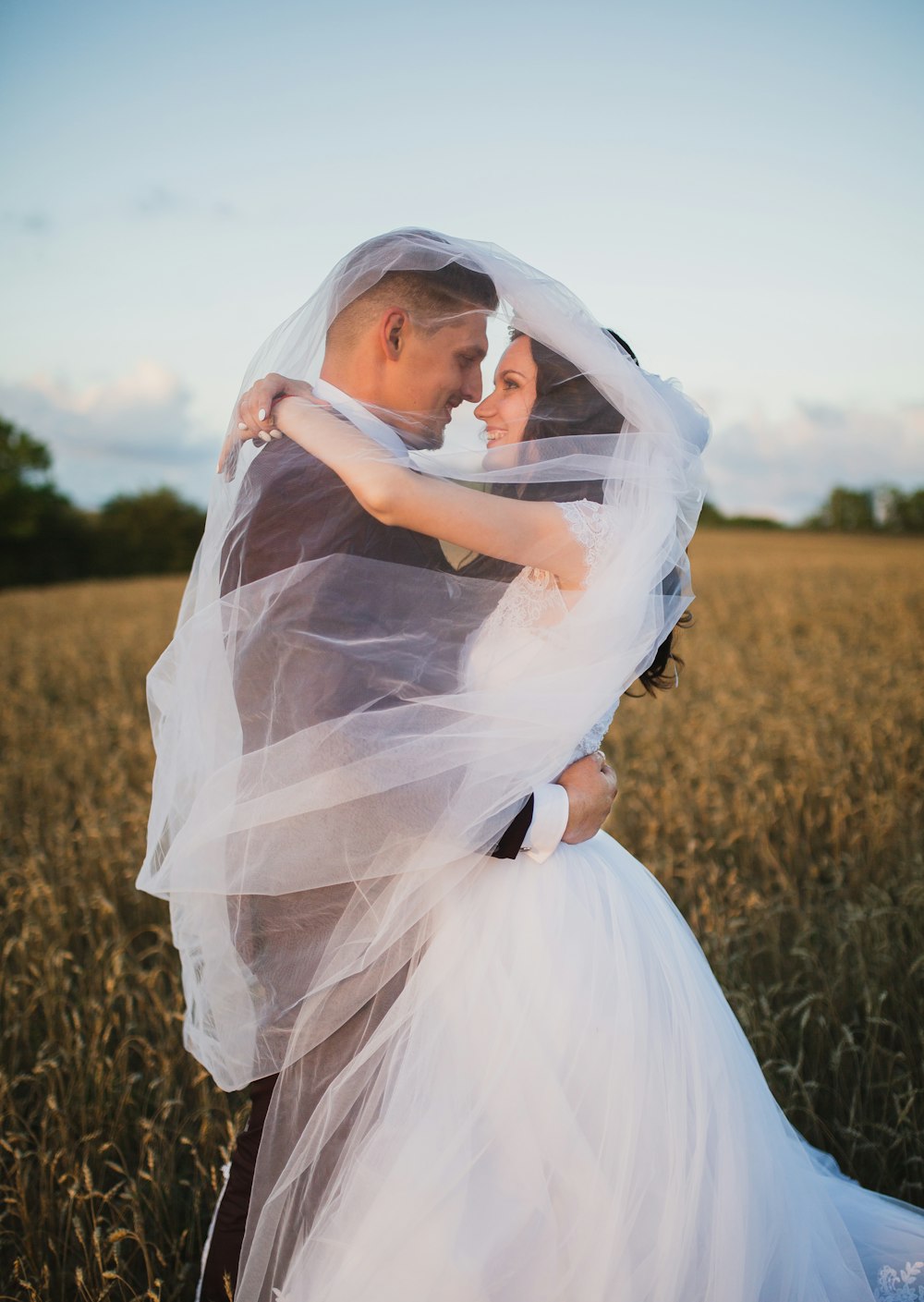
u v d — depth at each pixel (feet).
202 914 6.51
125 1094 9.17
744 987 10.16
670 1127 5.89
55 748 23.66
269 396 6.15
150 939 13.39
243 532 6.13
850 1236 7.22
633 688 26.12
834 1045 10.00
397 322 6.14
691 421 6.88
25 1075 9.53
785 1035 10.30
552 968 5.96
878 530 193.77
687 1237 5.76
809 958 10.85
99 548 159.63
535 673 6.15
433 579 6.18
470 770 5.89
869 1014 9.68
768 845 14.33
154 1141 8.81
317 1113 5.90
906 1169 8.72
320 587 5.89
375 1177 5.66
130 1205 8.00
